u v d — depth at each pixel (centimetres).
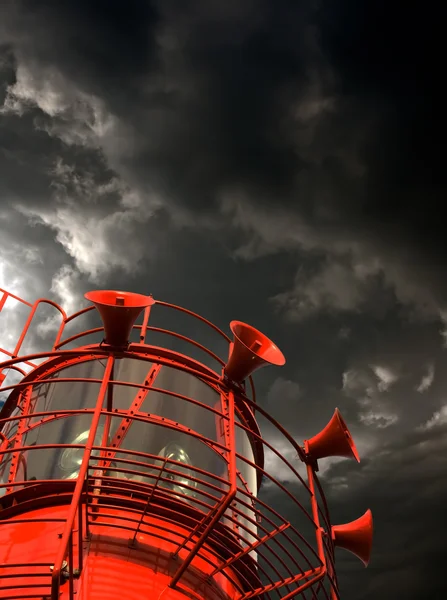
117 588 643
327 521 897
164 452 809
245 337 849
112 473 767
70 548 532
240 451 923
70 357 916
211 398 894
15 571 644
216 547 772
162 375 893
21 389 904
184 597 671
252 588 755
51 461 787
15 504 738
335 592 796
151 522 735
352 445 905
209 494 734
